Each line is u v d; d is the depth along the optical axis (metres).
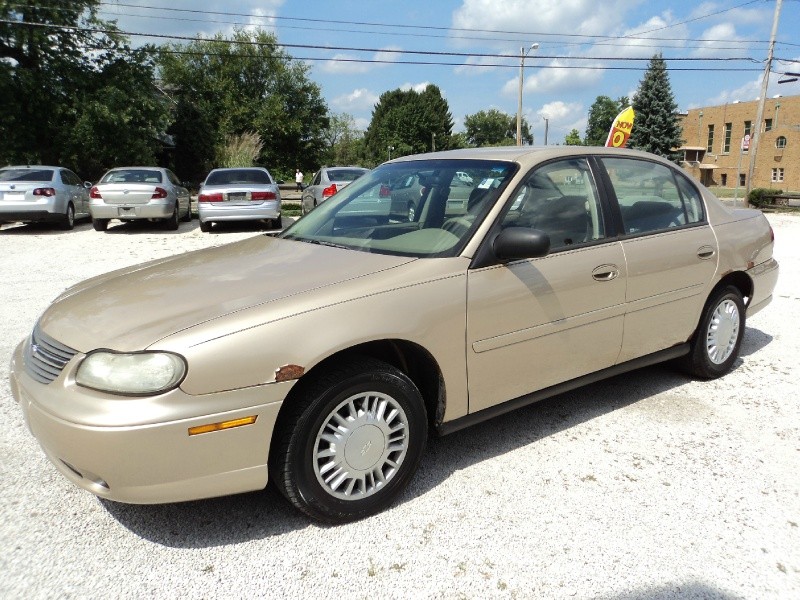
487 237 3.21
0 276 8.80
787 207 24.28
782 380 4.68
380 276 2.93
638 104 51.12
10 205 13.80
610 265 3.66
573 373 3.64
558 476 3.29
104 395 2.43
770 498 3.08
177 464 2.45
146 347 2.44
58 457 2.58
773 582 2.48
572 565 2.59
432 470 3.36
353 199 4.03
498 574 2.54
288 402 2.69
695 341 4.45
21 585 2.46
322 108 63.31
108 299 2.94
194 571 2.55
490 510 2.98
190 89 57.09
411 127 95.44
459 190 3.52
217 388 2.46
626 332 3.84
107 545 2.72
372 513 2.93
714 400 4.30
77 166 28.92
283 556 2.65
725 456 3.51
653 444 3.65
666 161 4.34
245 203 14.33
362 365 2.80
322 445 2.77
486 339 3.17
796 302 7.24
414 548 2.70
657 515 2.94
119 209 14.12
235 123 57.41
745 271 4.60
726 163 65.62
